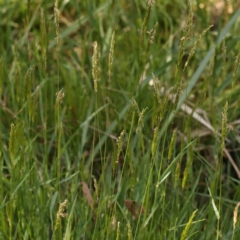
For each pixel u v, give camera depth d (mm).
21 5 5992
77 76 5113
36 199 3480
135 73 5023
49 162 4508
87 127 4328
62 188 3979
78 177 3979
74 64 5418
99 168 4418
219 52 4859
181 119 4699
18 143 3332
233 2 5152
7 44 5328
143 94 4574
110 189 3576
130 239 2795
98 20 5527
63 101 4723
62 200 3766
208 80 3592
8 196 3643
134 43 5137
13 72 4918
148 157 3490
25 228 3438
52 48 5215
